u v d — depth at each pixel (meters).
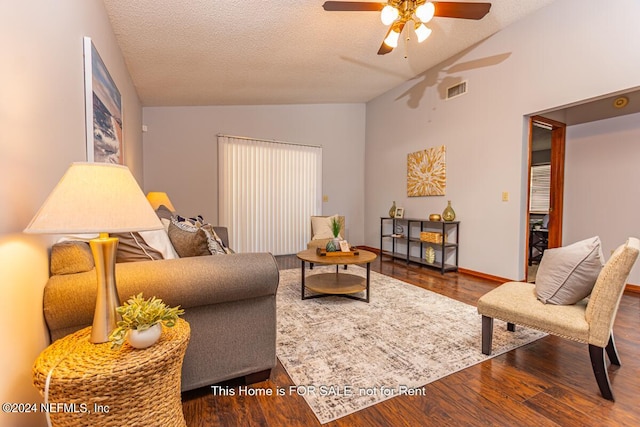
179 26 2.68
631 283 3.22
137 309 1.00
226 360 1.48
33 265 1.09
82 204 0.92
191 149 4.88
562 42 2.98
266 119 5.36
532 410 1.40
